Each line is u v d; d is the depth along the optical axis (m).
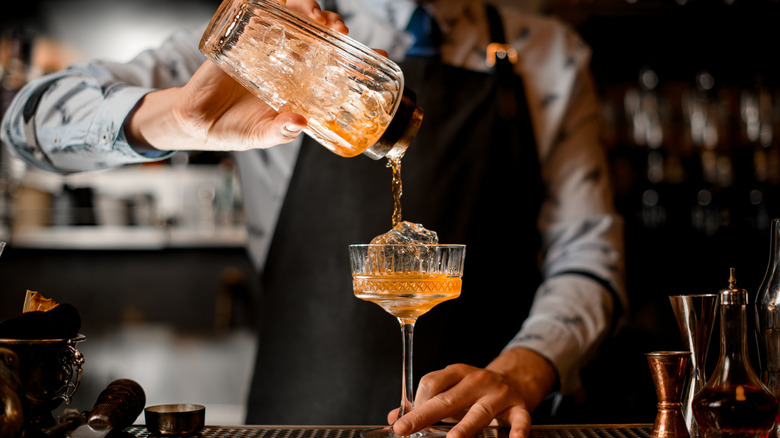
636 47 3.08
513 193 1.50
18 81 3.28
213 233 3.28
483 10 1.56
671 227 3.12
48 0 3.43
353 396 1.41
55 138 1.19
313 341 1.44
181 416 0.88
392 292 0.91
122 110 1.11
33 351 0.81
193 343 3.44
